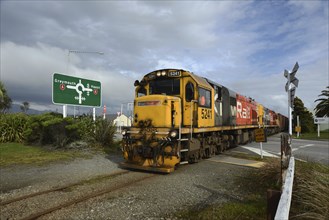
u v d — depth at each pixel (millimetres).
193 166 9867
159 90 10375
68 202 5734
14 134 16297
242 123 17562
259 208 5383
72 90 16047
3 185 7148
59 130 14062
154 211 5281
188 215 5090
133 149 9078
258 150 15539
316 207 4578
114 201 5816
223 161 10984
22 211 5270
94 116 17188
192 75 9836
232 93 15492
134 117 9539
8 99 22016
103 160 11297
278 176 7137
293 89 8508
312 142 24172
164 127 8719
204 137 11273
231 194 6445
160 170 8312
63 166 9805
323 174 5992
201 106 10227
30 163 10250
